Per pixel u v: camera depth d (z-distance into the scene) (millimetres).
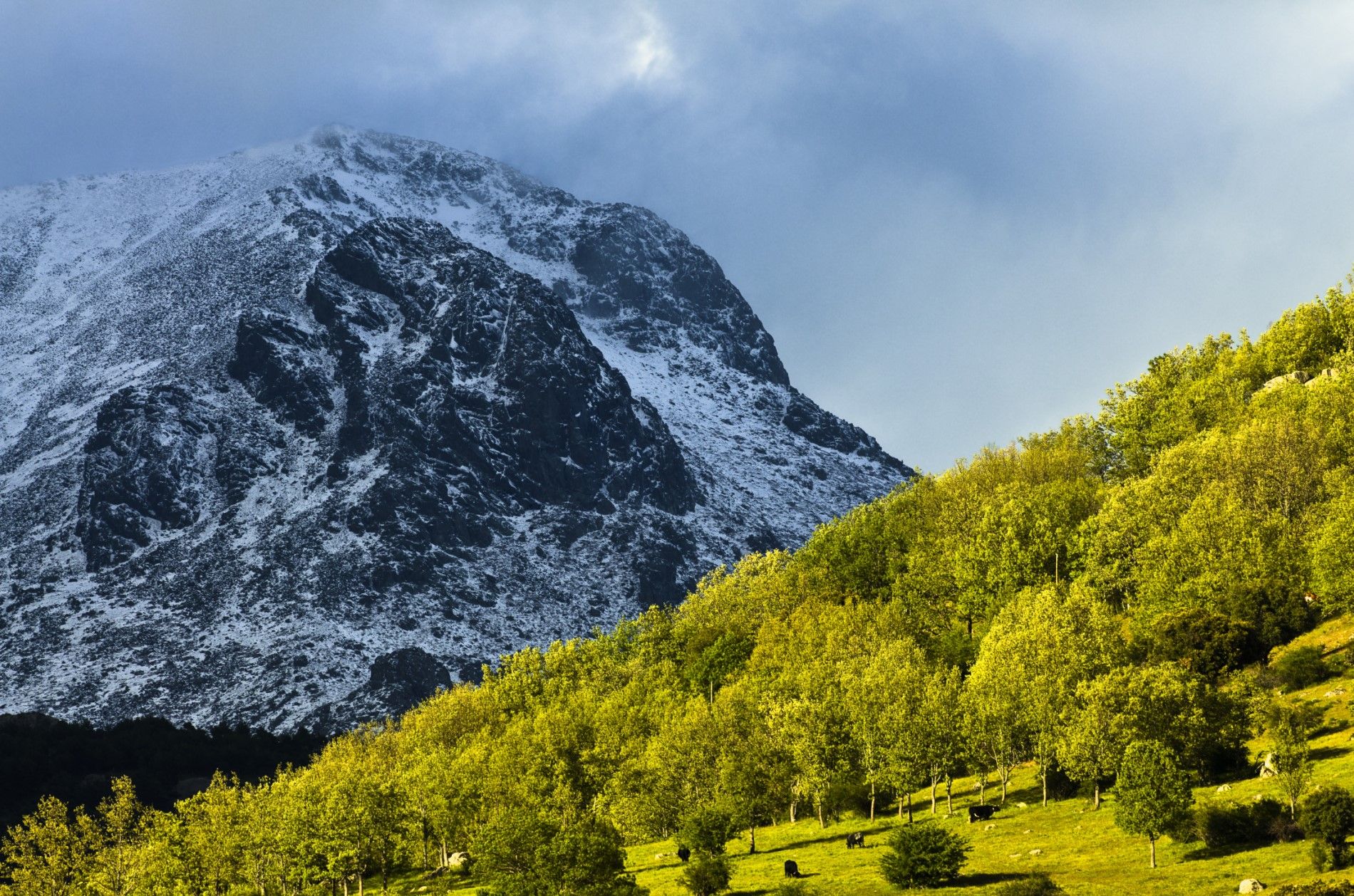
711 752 133500
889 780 116000
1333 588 122812
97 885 150500
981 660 126812
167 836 148500
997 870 93562
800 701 132750
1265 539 138625
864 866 102438
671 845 131000
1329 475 147250
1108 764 102562
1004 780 114625
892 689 126125
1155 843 92000
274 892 145000
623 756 144250
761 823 133000
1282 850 83875
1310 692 114688
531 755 148375
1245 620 126500
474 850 119625
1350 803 79625
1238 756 104125
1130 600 148625
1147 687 104500
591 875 98562
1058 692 113062
